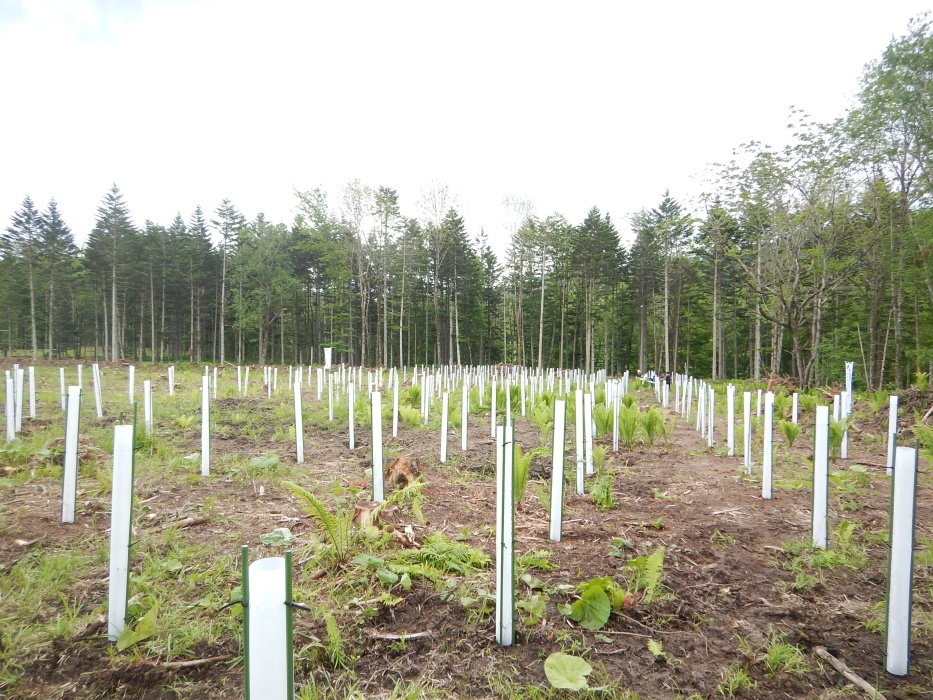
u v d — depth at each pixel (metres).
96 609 2.66
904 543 2.28
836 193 15.95
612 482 5.48
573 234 40.38
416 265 41.69
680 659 2.38
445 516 4.25
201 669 2.23
